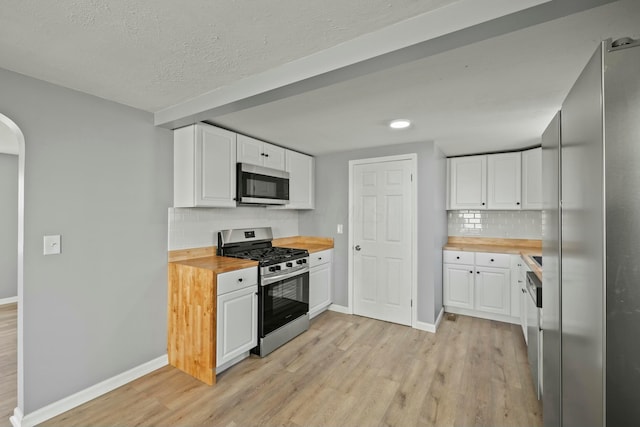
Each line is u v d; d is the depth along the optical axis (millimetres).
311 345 2996
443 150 3746
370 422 1917
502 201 3746
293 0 1163
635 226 728
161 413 1993
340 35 1408
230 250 3225
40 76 1845
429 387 2279
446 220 4238
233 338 2484
